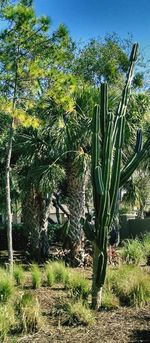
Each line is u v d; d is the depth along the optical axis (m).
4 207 18.06
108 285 8.70
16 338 6.32
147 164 18.52
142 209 26.23
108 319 7.23
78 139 12.65
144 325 6.89
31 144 13.56
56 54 11.06
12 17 10.22
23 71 10.72
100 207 7.50
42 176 12.96
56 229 20.70
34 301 7.37
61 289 9.39
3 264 13.73
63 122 12.38
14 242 19.72
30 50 10.80
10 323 6.71
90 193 15.03
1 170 16.45
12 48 10.61
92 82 28.45
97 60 28.66
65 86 11.02
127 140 13.49
